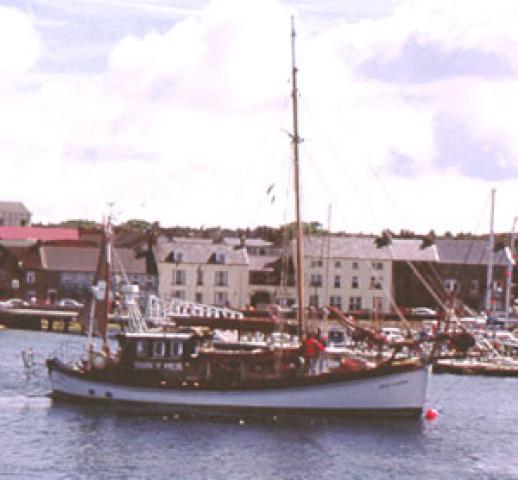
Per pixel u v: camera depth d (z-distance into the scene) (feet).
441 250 578.25
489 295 463.42
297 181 252.42
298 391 232.53
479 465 197.77
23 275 595.88
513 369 338.54
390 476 186.70
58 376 249.34
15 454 195.21
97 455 195.72
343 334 410.31
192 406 236.63
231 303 553.23
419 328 417.28
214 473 185.37
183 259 556.10
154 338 240.12
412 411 233.96
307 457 197.77
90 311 255.70
